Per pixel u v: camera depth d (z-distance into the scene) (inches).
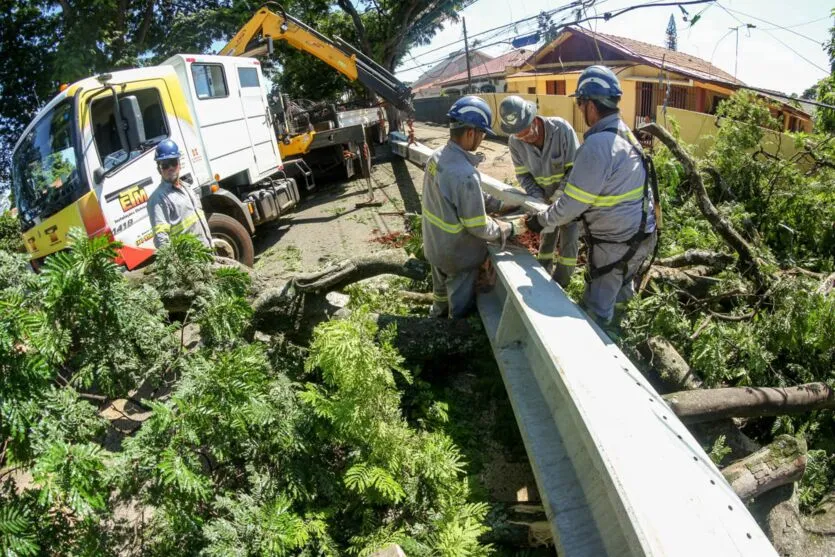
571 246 144.5
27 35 560.4
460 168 127.4
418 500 103.0
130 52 552.4
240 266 163.5
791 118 561.9
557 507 87.2
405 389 136.9
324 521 97.7
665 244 204.4
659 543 58.5
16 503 76.0
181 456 82.4
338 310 150.9
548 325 102.1
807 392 123.0
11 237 304.5
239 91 300.4
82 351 96.9
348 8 725.9
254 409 91.8
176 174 185.2
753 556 59.9
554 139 145.9
